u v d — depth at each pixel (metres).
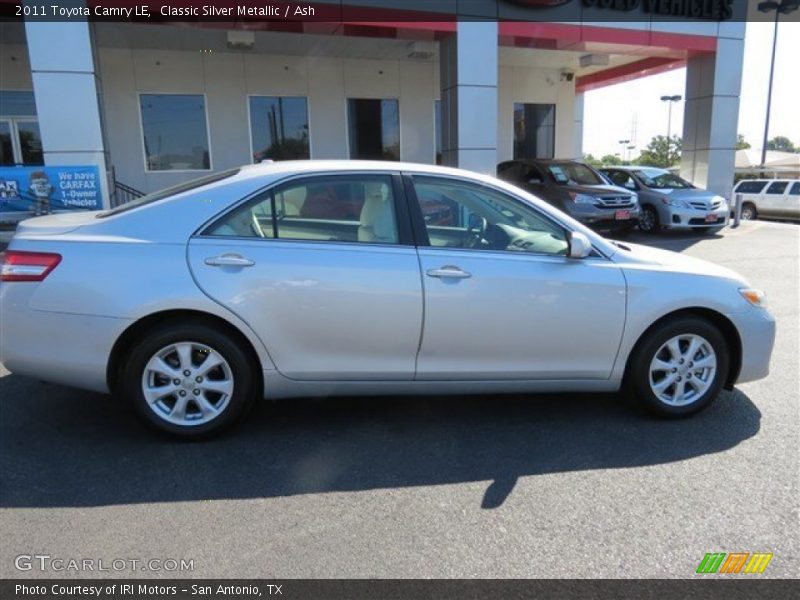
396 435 3.78
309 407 4.18
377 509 2.97
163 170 14.85
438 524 2.85
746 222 16.52
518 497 3.08
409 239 3.65
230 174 3.78
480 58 12.10
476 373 3.74
